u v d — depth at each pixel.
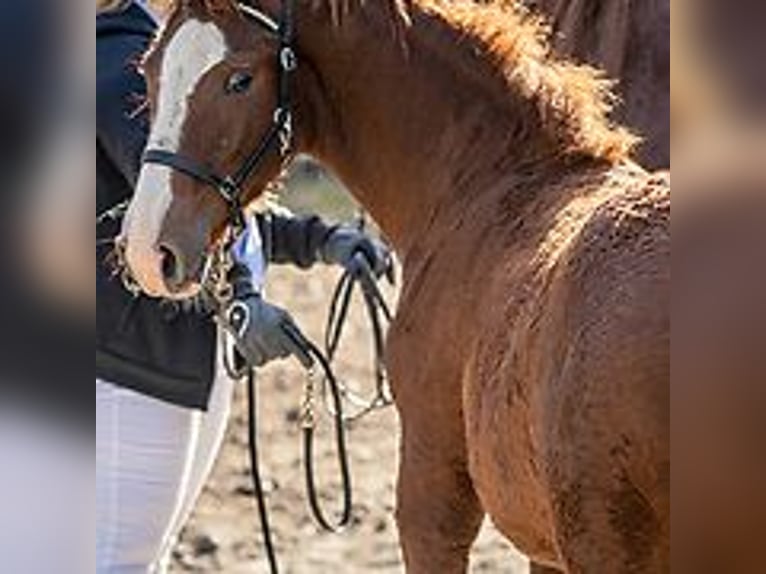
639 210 5.68
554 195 6.73
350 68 7.50
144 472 7.52
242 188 7.19
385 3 7.47
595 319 5.47
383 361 7.54
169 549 8.25
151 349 7.44
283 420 15.10
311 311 19.38
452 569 7.17
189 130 7.03
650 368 5.27
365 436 14.80
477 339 6.57
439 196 7.31
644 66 7.89
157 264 6.95
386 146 7.51
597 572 5.44
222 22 7.11
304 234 8.35
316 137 7.62
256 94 7.15
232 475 13.62
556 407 5.54
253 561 11.91
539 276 6.15
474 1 7.59
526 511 6.11
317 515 8.06
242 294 7.45
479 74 7.30
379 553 12.09
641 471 5.31
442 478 7.07
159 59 7.11
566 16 8.23
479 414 6.34
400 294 7.38
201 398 7.53
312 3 7.44
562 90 7.07
